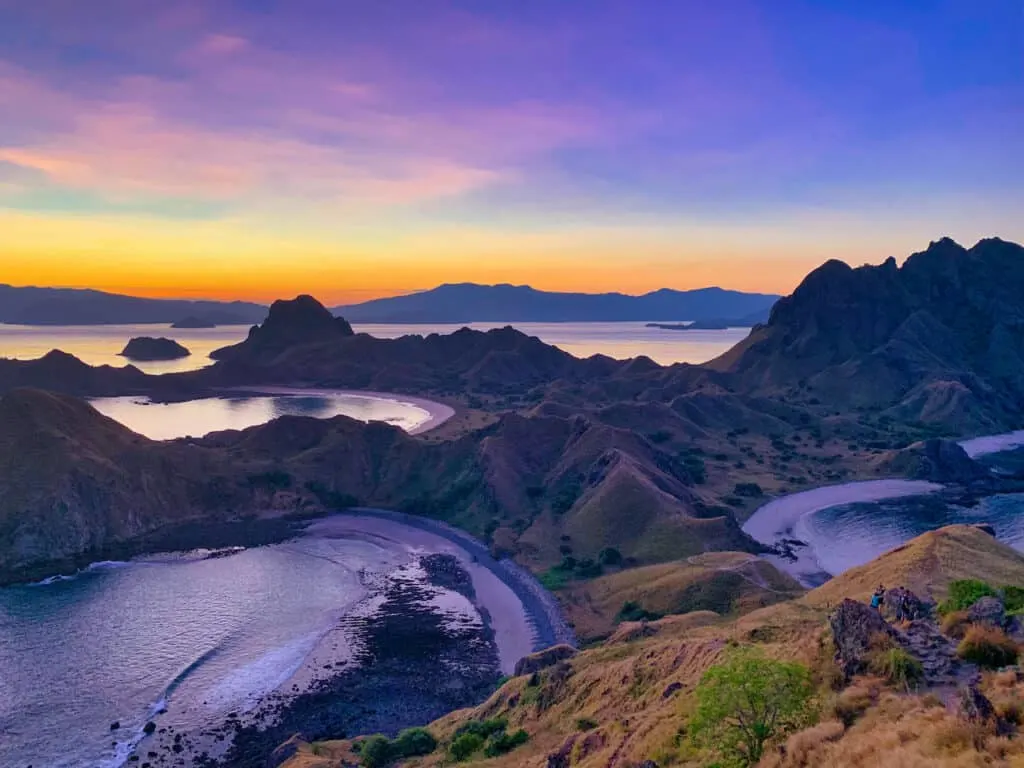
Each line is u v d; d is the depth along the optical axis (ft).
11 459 497.46
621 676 189.67
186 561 456.04
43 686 286.46
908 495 635.66
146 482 546.26
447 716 251.39
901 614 114.52
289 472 619.26
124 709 269.64
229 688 287.69
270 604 380.58
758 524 553.64
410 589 404.77
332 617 362.74
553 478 592.60
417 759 203.92
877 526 546.67
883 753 70.38
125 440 581.12
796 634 161.27
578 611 369.91
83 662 308.60
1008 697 74.84
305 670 304.91
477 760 177.68
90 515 490.90
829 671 99.35
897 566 226.38
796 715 89.61
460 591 401.49
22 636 335.67
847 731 81.51
